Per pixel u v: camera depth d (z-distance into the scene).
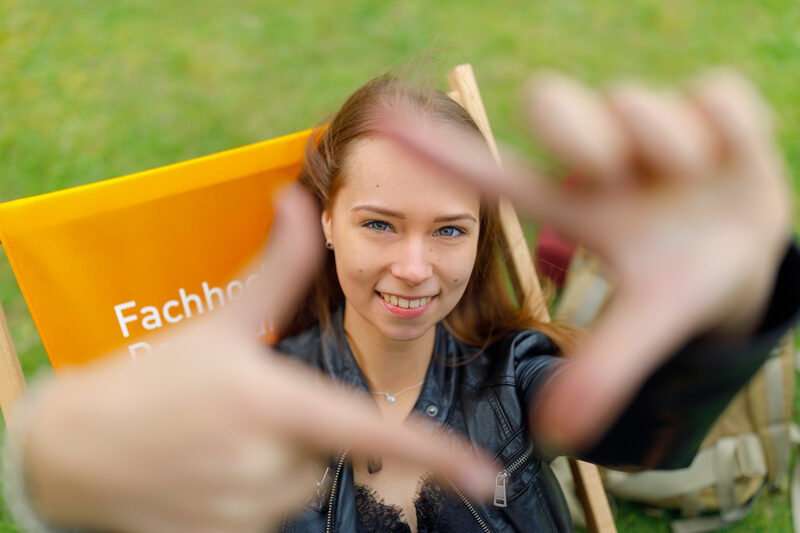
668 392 0.60
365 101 0.90
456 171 0.37
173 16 2.50
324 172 0.92
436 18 2.57
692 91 0.37
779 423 1.41
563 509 1.02
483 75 2.33
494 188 0.37
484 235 1.01
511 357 0.99
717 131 0.36
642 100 0.34
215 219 1.13
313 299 1.05
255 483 0.44
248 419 0.44
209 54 2.38
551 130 0.33
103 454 0.43
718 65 2.42
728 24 2.60
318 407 0.45
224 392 0.44
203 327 0.49
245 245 1.15
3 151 2.05
